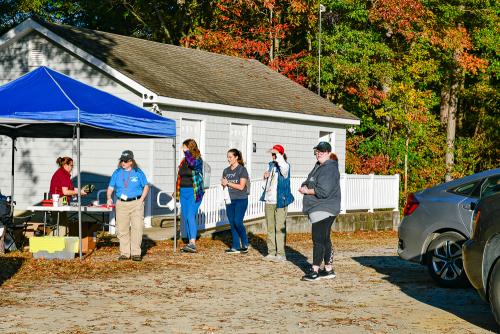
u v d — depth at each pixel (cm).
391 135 3756
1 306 1046
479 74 4325
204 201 2052
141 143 2183
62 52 2314
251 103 2552
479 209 949
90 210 1566
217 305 1080
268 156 2684
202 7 3994
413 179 3784
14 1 4122
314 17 3628
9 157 2366
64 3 4119
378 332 920
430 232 1297
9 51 2391
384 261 1667
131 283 1264
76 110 1452
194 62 2742
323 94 3884
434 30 3744
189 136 2312
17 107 1445
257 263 1559
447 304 1117
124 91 2208
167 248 1769
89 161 2244
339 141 3097
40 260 1502
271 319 987
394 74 3600
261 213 2366
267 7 3578
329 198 1323
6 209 1592
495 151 4369
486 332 925
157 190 2188
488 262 929
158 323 951
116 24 4453
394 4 3475
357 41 3588
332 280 1347
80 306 1055
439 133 4200
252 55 3888
